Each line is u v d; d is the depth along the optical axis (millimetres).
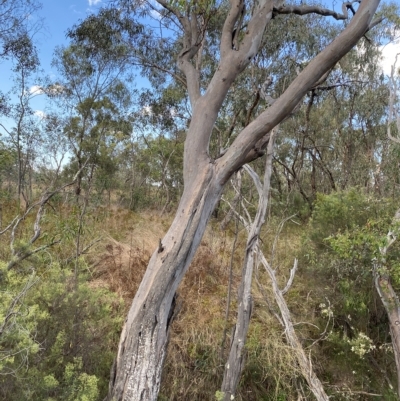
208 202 3033
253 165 11273
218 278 6109
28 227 5945
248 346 4574
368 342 5250
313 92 10055
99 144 13422
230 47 3457
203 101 3307
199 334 4766
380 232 4746
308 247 6254
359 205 6273
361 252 4777
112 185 16422
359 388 5090
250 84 8875
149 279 2910
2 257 4332
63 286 3430
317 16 9492
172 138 15188
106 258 5801
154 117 12414
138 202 16469
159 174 16594
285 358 4539
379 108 12703
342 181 13484
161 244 2973
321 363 5207
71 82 13102
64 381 2820
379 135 13031
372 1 2926
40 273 3908
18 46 7777
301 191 11914
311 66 2994
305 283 6188
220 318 5047
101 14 7715
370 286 5555
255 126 3078
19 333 2543
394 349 4695
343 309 5672
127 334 2863
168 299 2908
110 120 14141
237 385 4250
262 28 3498
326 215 6195
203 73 9398
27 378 2557
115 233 7520
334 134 14461
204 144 3186
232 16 3512
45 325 3100
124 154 18859
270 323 5145
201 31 4258
